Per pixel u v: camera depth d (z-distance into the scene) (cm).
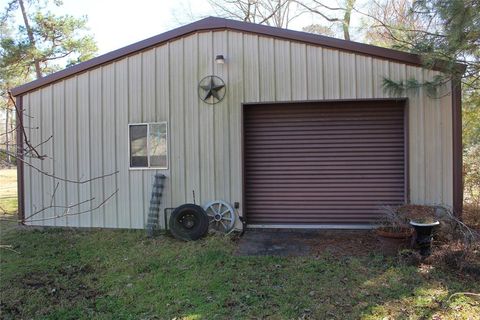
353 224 726
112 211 762
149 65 750
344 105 723
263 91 716
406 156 689
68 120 779
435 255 514
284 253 584
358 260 536
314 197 736
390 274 481
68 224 779
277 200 745
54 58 1911
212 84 727
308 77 703
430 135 679
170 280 490
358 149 722
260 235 693
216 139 731
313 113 731
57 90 784
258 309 404
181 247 628
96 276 517
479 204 756
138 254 598
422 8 566
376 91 686
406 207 614
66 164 779
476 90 663
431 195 678
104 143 766
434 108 677
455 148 670
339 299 420
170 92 743
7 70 1772
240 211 726
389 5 1398
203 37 732
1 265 562
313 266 521
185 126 739
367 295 428
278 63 711
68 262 575
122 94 759
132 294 453
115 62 762
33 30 1828
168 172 744
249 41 720
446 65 584
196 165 736
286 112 738
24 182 795
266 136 745
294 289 448
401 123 711
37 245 665
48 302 441
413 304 404
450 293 426
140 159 754
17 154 286
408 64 676
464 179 860
